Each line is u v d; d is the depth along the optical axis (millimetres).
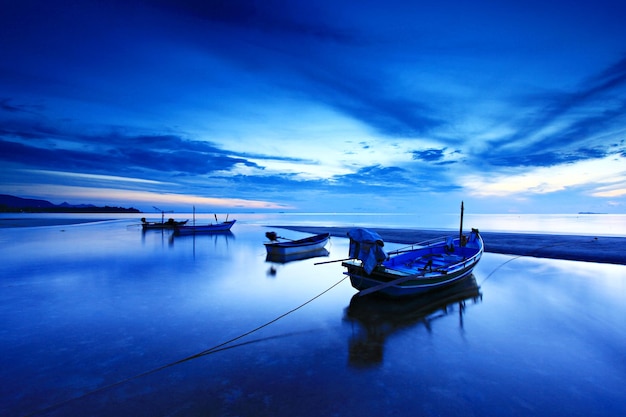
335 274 15273
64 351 7043
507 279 13336
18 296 11336
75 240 30516
